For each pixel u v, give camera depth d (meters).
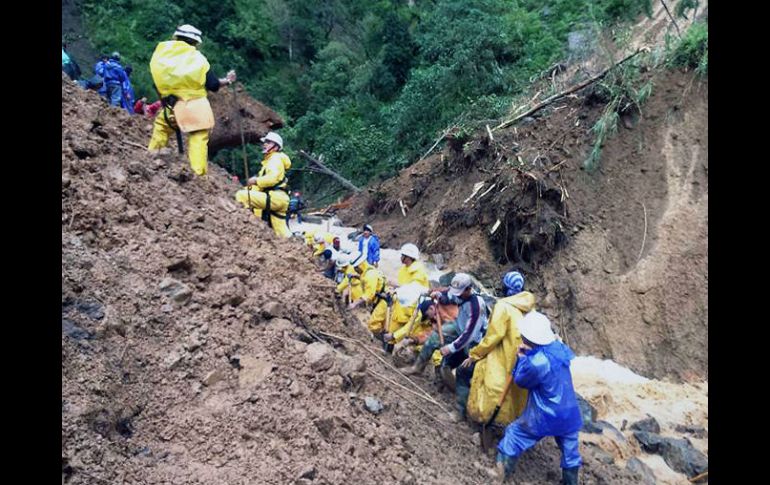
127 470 2.55
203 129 5.80
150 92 26.34
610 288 11.23
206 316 3.71
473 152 14.84
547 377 4.28
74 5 28.30
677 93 12.87
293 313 4.45
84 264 3.40
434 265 13.26
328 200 24.30
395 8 39.81
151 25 29.42
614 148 12.91
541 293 11.84
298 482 2.92
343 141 25.84
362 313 8.51
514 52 22.14
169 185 4.96
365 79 30.58
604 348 10.76
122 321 3.23
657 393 9.12
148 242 3.98
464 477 4.12
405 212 16.36
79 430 2.52
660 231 11.48
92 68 26.14
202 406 3.15
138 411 2.93
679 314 10.45
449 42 23.28
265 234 5.30
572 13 23.66
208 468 2.79
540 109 14.91
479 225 13.23
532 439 4.39
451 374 5.39
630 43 17.73
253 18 35.47
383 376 4.79
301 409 3.41
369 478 3.31
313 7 39.53
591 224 12.12
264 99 33.16
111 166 4.54
